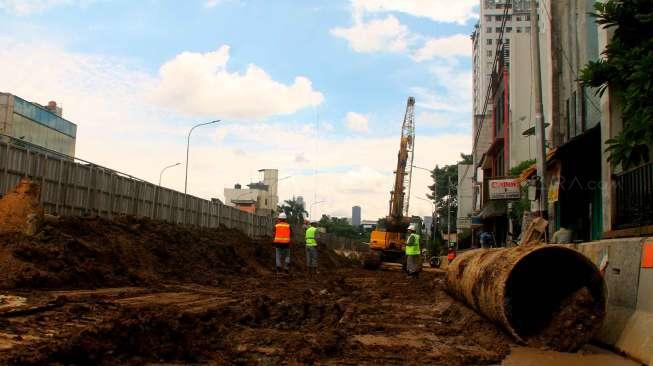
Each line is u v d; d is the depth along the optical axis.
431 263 40.44
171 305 9.64
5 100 39.91
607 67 9.31
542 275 8.05
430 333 8.23
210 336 6.76
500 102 37.88
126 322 5.97
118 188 19.39
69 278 11.63
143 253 16.11
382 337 7.79
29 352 5.10
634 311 7.11
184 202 25.44
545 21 29.16
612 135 11.13
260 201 93.25
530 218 16.33
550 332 7.10
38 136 43.84
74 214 16.73
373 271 31.31
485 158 41.03
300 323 8.55
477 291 8.47
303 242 43.62
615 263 7.99
